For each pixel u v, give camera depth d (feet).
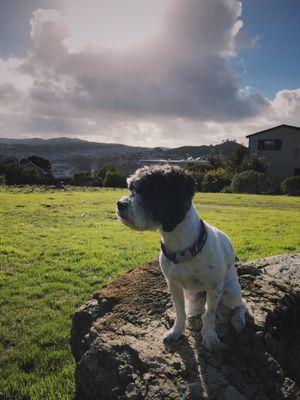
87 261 5.49
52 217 9.93
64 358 3.10
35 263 5.53
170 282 2.16
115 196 16.69
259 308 2.38
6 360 3.09
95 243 6.70
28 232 7.77
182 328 2.20
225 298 2.27
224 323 2.27
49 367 2.98
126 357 2.10
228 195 18.02
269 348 2.09
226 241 2.33
